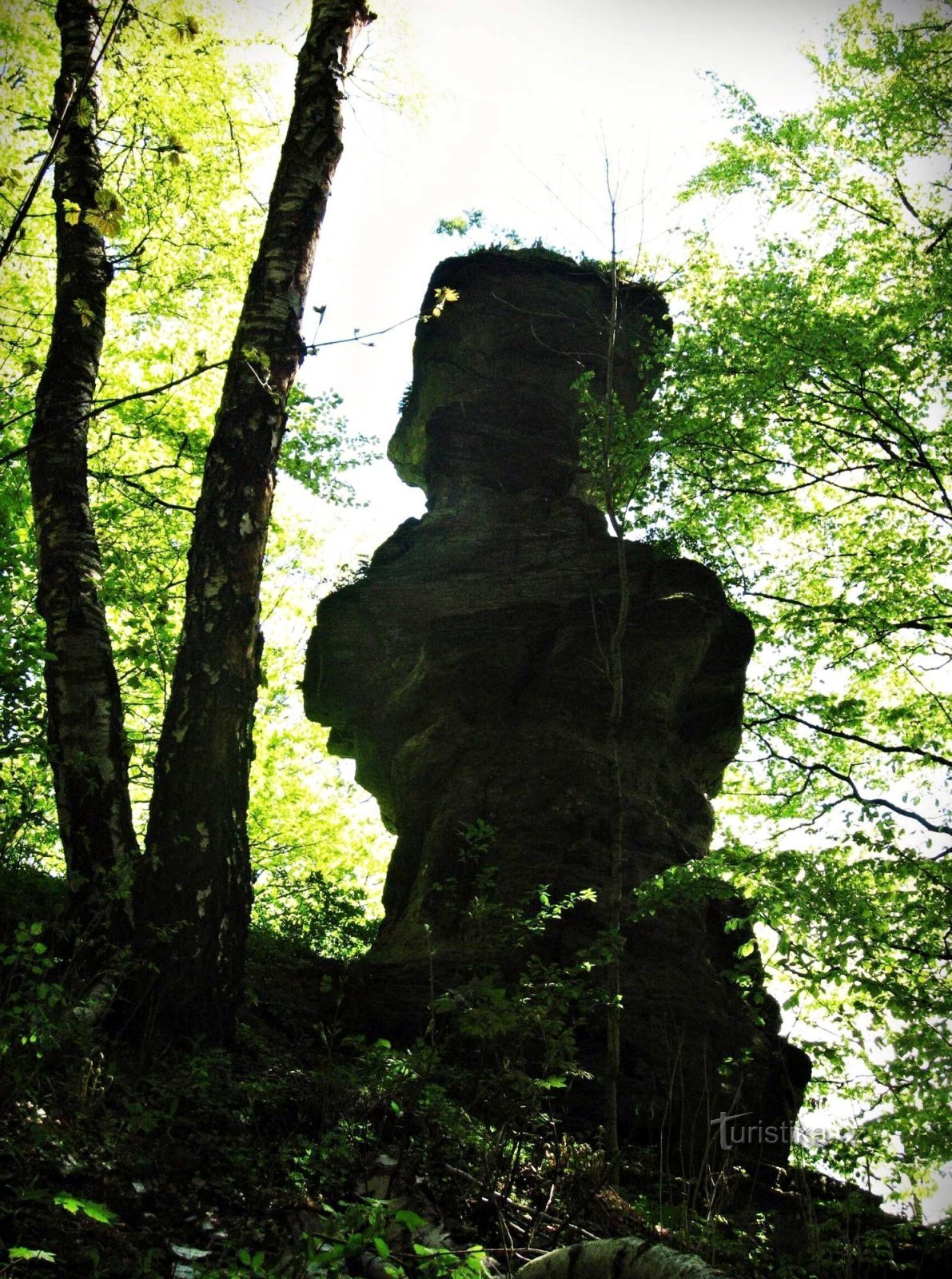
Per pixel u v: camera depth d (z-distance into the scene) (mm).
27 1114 5809
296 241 10453
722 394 15820
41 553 9336
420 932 12453
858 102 19062
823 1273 7301
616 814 11461
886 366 16281
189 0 14422
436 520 16188
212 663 9102
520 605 14586
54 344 9844
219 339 17625
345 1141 6938
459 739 13789
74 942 8227
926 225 18578
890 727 18156
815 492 19188
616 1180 8617
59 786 8703
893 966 8125
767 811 18469
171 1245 5309
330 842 22719
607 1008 10539
